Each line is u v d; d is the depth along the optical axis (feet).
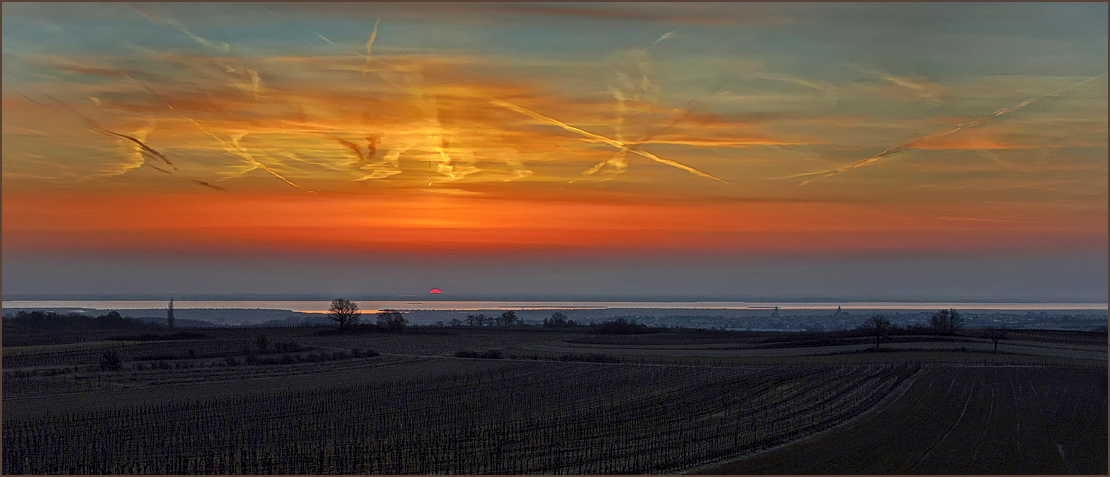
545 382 233.55
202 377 249.34
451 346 417.28
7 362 283.38
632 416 159.12
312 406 181.78
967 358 289.12
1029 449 120.37
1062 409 160.15
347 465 114.21
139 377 245.04
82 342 377.30
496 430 144.05
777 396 185.68
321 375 260.62
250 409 176.76
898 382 208.54
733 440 127.95
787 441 126.21
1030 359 284.61
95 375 247.91
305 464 114.83
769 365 278.05
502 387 221.46
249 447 129.39
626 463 112.16
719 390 201.77
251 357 307.99
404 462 115.75
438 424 152.76
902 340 376.27
